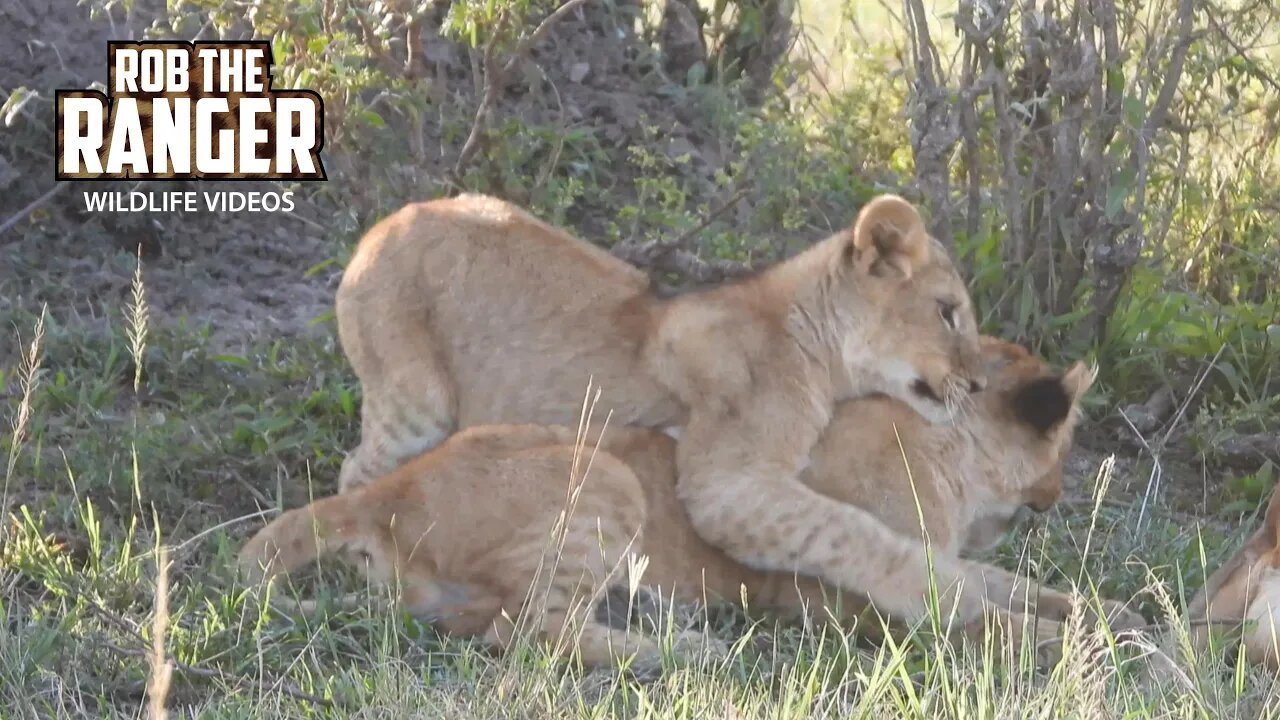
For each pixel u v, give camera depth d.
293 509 9.91
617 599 9.42
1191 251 14.32
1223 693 8.11
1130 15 13.41
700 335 9.78
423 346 10.32
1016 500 10.36
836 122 15.59
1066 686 7.51
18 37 14.52
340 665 8.44
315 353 12.69
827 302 10.00
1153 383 13.13
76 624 8.50
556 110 15.86
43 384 11.73
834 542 9.42
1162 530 10.91
